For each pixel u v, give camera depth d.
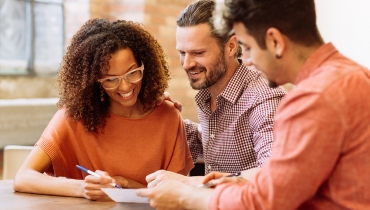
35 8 4.07
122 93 1.91
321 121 1.17
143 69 1.94
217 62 2.01
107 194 1.70
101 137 2.03
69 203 1.73
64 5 4.16
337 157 1.20
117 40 1.89
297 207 1.22
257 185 1.23
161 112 2.13
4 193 1.89
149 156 2.07
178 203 1.39
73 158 2.03
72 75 1.96
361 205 1.21
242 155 2.09
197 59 2.00
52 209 1.66
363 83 1.22
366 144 1.19
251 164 2.10
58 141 1.98
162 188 1.43
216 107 2.11
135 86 1.93
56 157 1.97
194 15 1.97
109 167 2.03
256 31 1.28
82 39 1.97
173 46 4.19
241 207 1.25
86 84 1.92
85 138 2.02
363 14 3.87
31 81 4.09
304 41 1.28
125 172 2.04
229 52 2.03
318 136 1.17
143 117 2.09
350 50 3.95
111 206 1.69
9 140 3.47
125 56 1.88
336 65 1.25
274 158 1.22
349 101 1.18
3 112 3.43
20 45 4.02
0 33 3.90
